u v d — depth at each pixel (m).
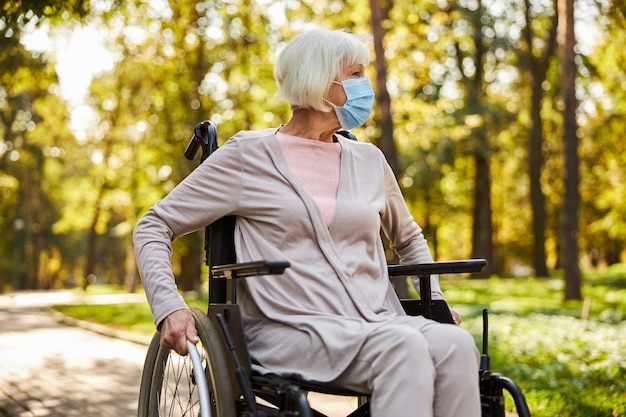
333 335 2.33
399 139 26.44
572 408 5.23
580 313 13.76
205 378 2.42
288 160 2.68
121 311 18.86
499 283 24.84
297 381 2.30
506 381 2.35
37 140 35.06
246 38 21.00
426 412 2.11
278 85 2.74
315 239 2.59
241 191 2.64
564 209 16.52
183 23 19.56
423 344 2.16
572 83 16.12
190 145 3.04
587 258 48.94
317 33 2.70
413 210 31.48
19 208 42.72
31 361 9.45
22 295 38.66
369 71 15.27
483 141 26.81
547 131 30.61
